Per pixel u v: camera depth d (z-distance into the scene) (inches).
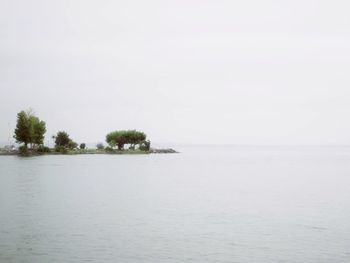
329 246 1164.5
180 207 1830.7
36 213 1641.2
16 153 6840.6
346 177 3523.6
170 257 1055.0
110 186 2691.9
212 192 2410.2
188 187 2687.0
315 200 2078.0
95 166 4537.4
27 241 1189.7
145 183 2920.8
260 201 2041.1
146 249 1121.4
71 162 5201.8
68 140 7628.0
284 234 1300.4
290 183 2984.7
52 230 1334.9
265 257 1063.6
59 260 1019.3
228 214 1649.9
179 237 1258.6
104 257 1047.0
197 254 1083.9
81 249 1115.9
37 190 2409.0
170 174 3737.7
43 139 6712.6
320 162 6318.9
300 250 1121.4
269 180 3228.3
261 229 1378.0
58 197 2122.3
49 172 3636.8
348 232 1334.9
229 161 6555.1
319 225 1444.4
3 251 1088.8
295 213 1676.9
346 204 1937.7
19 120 6427.2
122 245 1159.0
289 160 7037.4
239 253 1093.8
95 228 1369.3
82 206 1829.5
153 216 1596.9
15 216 1576.0
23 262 1001.5
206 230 1353.3
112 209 1756.9
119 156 7322.8
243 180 3223.4
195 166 5049.2
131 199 2074.3
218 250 1117.7
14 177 3181.6
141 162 5605.3
